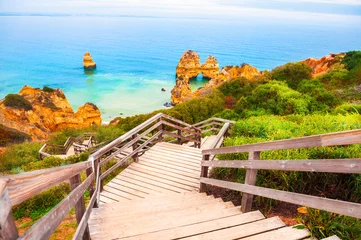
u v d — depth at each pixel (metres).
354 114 8.85
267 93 16.69
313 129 6.62
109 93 85.44
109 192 5.57
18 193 1.19
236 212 3.67
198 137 11.09
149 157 7.41
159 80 105.00
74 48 198.38
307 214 3.03
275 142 2.90
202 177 5.06
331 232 2.71
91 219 3.66
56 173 1.76
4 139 28.11
